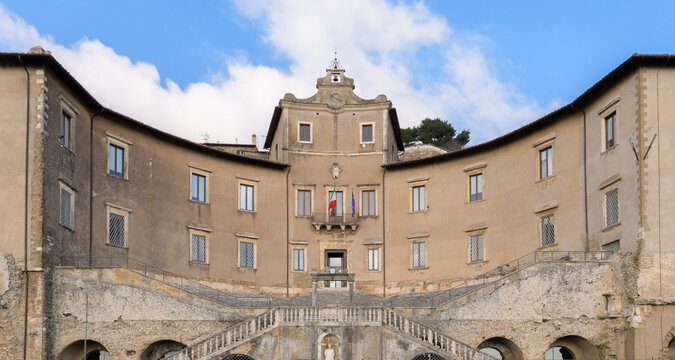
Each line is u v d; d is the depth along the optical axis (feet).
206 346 119.65
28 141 124.67
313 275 130.52
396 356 123.13
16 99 125.70
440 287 171.42
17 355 119.96
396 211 181.78
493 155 167.12
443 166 176.35
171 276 156.66
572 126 147.54
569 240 145.69
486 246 165.27
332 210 184.44
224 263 169.48
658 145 126.00
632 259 125.59
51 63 126.72
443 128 334.03
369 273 181.47
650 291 123.44
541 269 131.85
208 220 168.14
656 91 127.13
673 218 125.18
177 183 162.50
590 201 140.46
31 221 122.93
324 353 123.95
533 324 130.21
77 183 136.15
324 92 189.67
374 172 185.57
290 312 125.59
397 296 171.32
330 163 186.39
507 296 131.44
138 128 154.30
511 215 160.86
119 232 147.33
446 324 131.54
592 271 130.93
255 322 124.16
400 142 214.07
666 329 123.65
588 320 129.90
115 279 130.00
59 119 130.72
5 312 120.47
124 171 150.41
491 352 139.74
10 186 123.75
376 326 124.98
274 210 180.65
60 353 126.00
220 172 172.86
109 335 128.16
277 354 123.54
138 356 128.26
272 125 196.65
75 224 134.62
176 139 161.79
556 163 150.82
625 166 129.90
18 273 121.80
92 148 142.61
